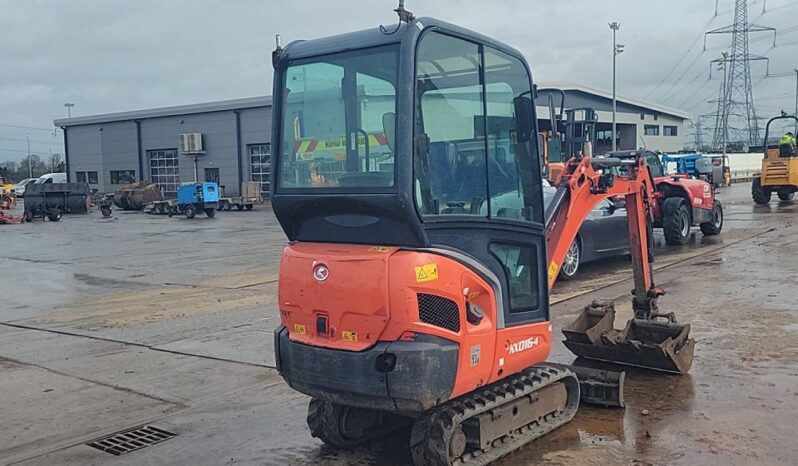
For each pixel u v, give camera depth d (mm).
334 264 4320
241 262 15969
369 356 4168
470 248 4473
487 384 4719
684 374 6316
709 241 15727
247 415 5973
